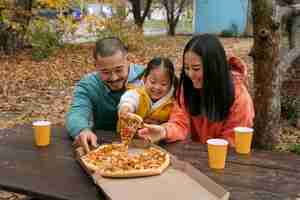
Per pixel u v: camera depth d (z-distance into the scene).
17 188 2.01
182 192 1.83
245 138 2.40
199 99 2.63
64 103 7.58
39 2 12.20
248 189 1.95
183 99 2.68
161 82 2.69
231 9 21.84
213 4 22.19
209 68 2.41
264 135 3.67
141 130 2.51
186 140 2.67
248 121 2.60
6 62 11.52
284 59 4.38
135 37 14.23
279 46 3.55
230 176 2.10
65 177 2.12
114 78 2.74
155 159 2.15
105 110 2.98
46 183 2.05
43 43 12.19
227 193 1.78
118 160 2.14
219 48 2.44
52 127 2.98
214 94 2.48
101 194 1.92
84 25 15.91
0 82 9.25
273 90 3.61
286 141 5.13
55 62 11.61
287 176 2.11
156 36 21.05
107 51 2.68
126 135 2.47
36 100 7.82
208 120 2.62
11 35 12.81
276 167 2.22
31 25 12.34
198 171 1.97
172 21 22.03
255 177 2.09
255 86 3.67
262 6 3.45
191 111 2.66
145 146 2.43
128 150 2.38
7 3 11.67
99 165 2.09
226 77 2.46
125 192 1.83
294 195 1.90
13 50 12.96
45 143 2.58
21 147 2.56
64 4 12.27
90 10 15.02
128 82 2.94
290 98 6.11
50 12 13.52
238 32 21.78
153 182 1.93
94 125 3.07
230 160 2.31
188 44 2.48
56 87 8.91
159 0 23.55
